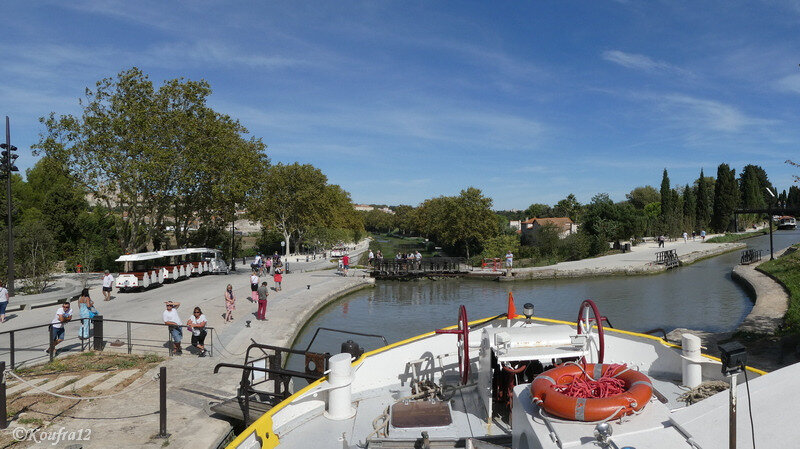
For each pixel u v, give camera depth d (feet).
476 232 175.32
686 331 60.23
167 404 32.73
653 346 19.58
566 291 109.19
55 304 77.30
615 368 12.82
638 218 203.82
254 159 144.77
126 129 105.09
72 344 49.08
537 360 16.42
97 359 43.37
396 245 346.74
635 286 111.45
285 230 199.21
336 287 103.24
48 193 151.94
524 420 11.90
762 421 8.82
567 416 10.66
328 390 17.20
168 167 110.32
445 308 91.91
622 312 83.20
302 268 150.51
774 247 178.91
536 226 206.08
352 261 188.14
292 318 66.39
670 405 15.64
